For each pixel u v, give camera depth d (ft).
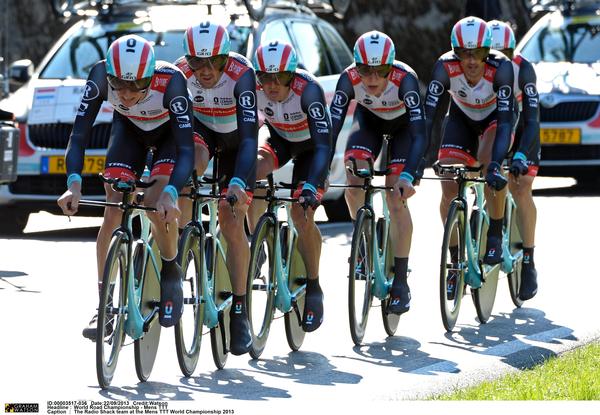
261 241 77.05
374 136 86.33
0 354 77.05
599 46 169.37
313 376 73.72
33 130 125.80
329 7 145.89
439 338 84.89
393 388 70.38
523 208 93.81
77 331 84.23
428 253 119.03
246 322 75.25
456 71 88.22
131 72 67.87
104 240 71.77
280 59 76.23
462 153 90.63
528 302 97.04
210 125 79.46
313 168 77.10
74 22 214.69
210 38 72.79
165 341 82.84
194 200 73.77
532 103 92.38
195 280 73.56
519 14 229.45
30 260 112.06
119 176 73.26
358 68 81.05
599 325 89.04
